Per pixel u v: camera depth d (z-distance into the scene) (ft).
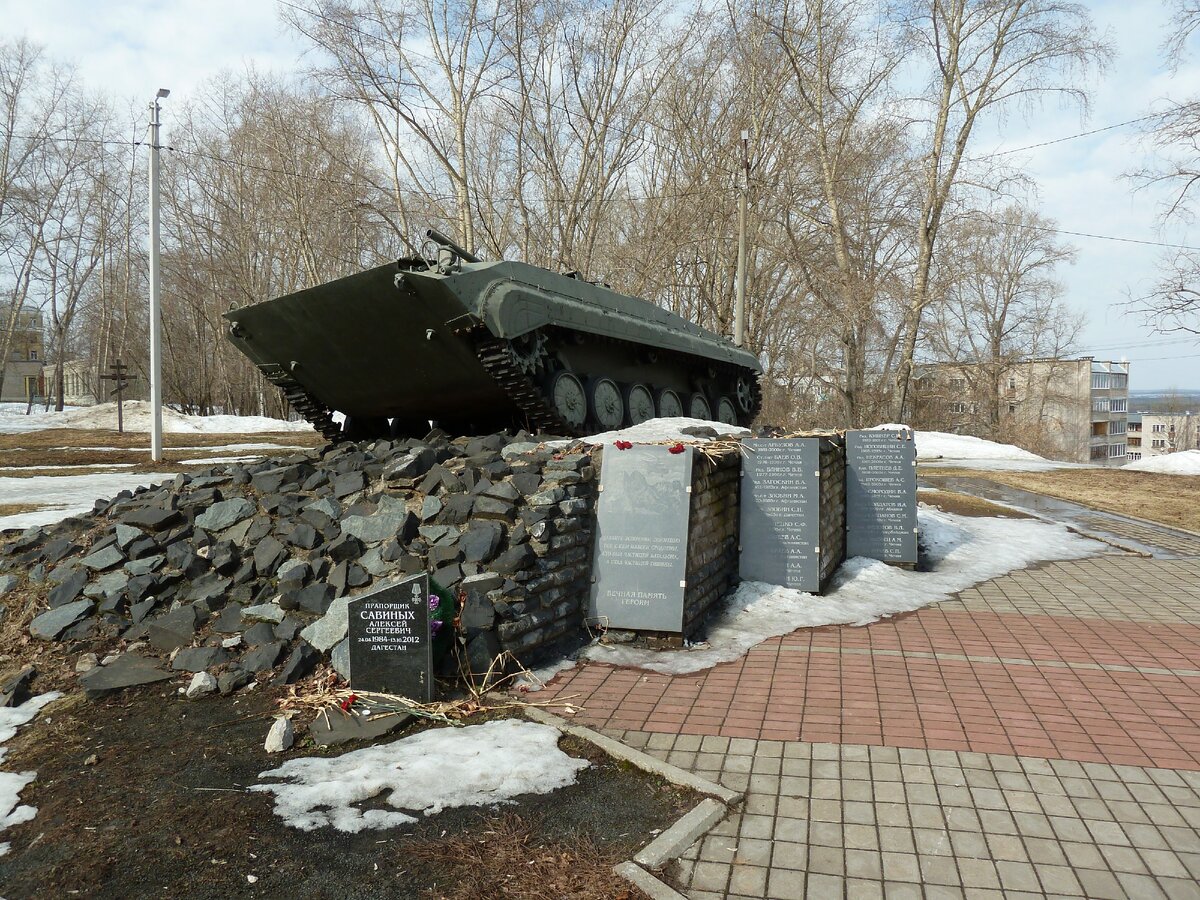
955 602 25.57
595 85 79.71
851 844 11.72
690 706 16.89
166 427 101.45
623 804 12.89
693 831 11.96
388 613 16.97
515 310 28.66
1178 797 12.96
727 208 91.04
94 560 22.03
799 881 10.85
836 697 17.38
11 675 18.80
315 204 99.45
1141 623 23.13
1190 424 237.25
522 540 20.04
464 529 20.77
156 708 16.92
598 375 37.50
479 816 12.53
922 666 19.39
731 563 25.93
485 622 18.17
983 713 16.49
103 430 94.84
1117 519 41.96
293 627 19.06
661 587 21.01
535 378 31.68
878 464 30.94
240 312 30.94
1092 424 246.47
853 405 95.09
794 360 123.95
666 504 21.65
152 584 20.76
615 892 10.59
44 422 102.94
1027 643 21.24
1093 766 14.08
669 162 95.50
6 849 11.98
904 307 91.61
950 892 10.56
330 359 32.12
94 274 149.07
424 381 32.04
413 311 28.07
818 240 101.04
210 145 118.32
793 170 92.27
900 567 30.37
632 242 94.27
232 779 13.91
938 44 85.10
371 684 16.99
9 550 24.49
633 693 17.63
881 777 13.73
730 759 14.47
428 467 23.57
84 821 12.64
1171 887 10.61
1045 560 32.04
